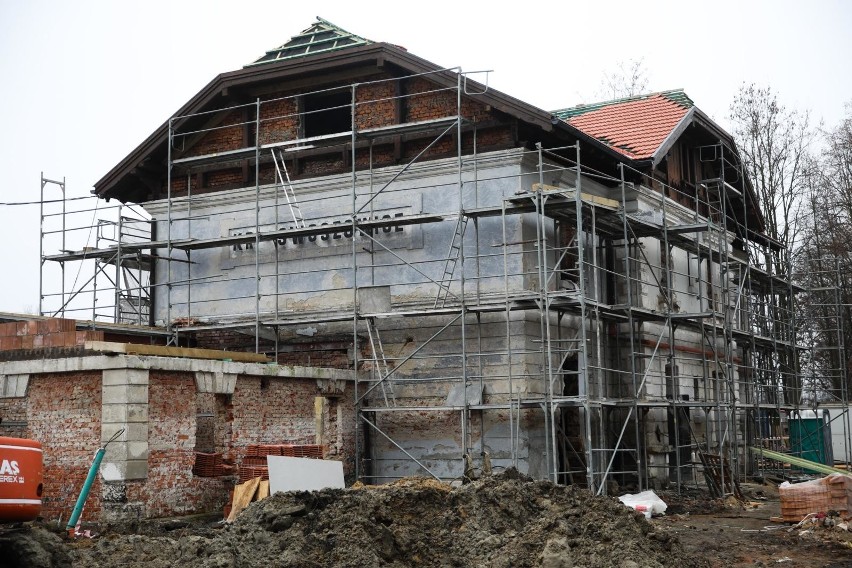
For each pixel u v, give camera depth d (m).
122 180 26.53
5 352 19.53
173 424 18.72
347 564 13.05
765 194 41.00
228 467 19.77
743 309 30.92
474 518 14.32
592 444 23.84
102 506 17.66
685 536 17.73
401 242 23.92
